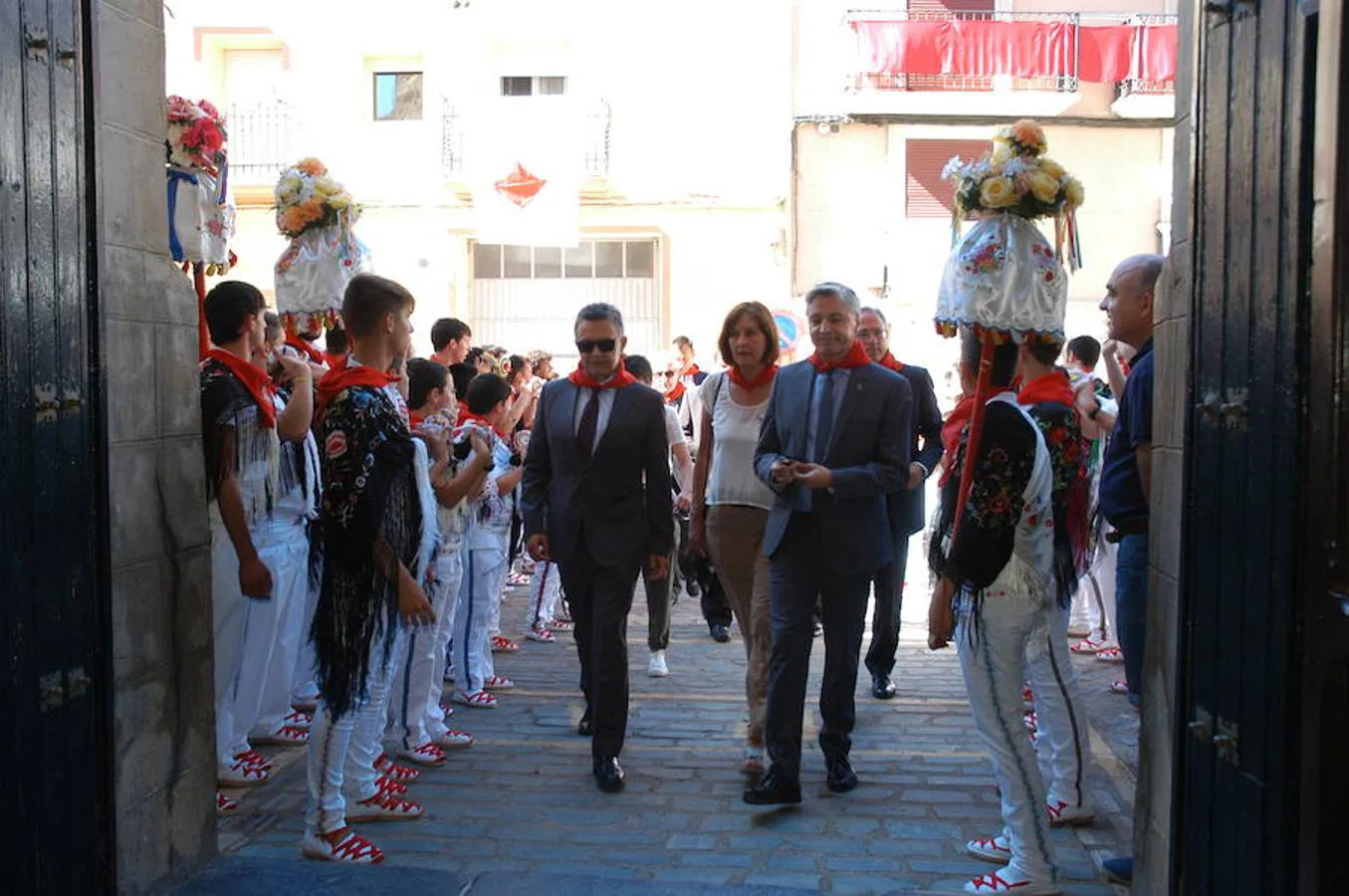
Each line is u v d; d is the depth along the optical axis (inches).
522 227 634.8
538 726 214.7
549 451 188.9
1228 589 97.3
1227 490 97.8
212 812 144.9
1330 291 81.1
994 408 135.6
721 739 206.2
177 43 649.0
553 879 142.0
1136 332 161.9
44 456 106.3
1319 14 81.9
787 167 656.4
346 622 146.9
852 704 179.6
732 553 189.3
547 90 668.7
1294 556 85.9
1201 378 103.9
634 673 254.8
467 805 172.9
